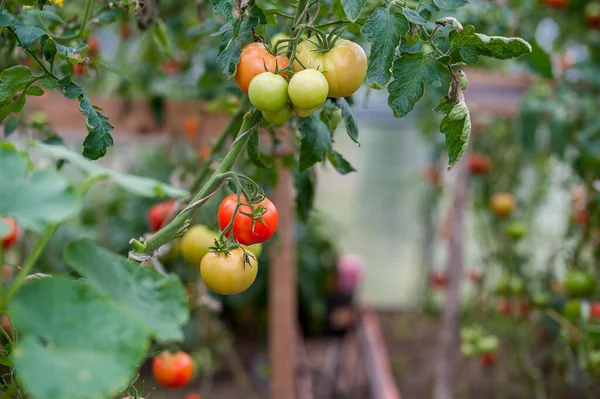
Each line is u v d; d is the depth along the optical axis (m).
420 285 2.88
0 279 0.73
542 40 2.59
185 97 2.01
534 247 2.80
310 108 0.89
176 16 1.81
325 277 2.92
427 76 0.89
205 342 2.31
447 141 0.92
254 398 2.34
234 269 0.93
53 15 1.02
